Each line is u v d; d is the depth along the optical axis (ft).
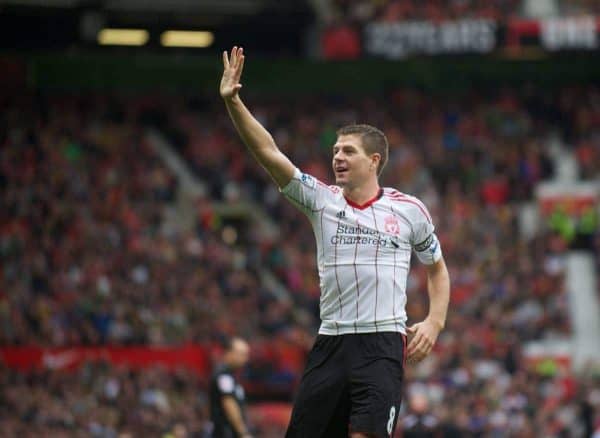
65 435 96.89
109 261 130.41
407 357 30.22
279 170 29.37
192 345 116.26
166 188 153.28
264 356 118.32
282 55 176.04
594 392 107.96
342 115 176.04
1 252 127.54
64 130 158.51
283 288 140.87
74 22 162.40
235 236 160.76
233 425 57.00
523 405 110.01
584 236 161.07
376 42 161.48
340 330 29.30
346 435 29.27
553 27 161.79
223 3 162.91
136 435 98.43
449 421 94.79
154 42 169.78
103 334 116.37
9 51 165.58
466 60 172.76
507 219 154.71
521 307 135.33
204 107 175.22
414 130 174.40
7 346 111.24
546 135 178.09
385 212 29.76
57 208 138.82
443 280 30.89
